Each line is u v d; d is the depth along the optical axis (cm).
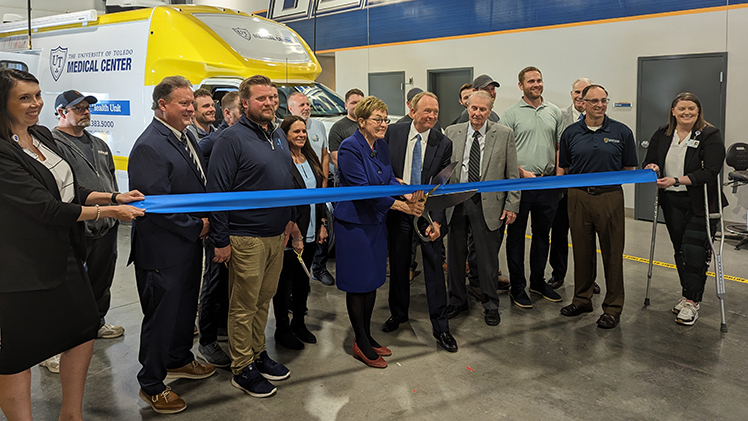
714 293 419
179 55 505
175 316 260
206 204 241
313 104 559
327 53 1018
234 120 337
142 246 249
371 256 299
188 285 269
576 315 381
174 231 246
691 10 609
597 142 355
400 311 357
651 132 661
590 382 288
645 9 641
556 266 436
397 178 336
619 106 679
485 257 362
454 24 820
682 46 622
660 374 295
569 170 380
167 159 246
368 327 317
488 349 329
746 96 591
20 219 200
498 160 349
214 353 312
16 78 196
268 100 260
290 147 335
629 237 594
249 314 275
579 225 368
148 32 523
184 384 291
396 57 906
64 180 217
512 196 359
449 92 854
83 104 299
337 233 301
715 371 298
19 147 201
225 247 255
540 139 404
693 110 347
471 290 427
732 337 341
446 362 313
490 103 346
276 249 277
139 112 529
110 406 269
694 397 271
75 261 220
